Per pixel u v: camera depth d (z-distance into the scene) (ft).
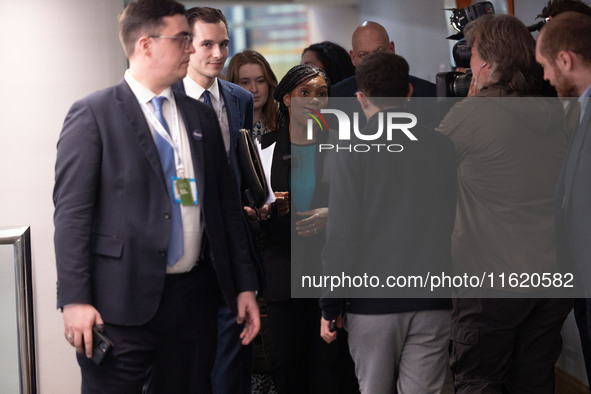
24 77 11.59
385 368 8.45
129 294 7.32
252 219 9.93
